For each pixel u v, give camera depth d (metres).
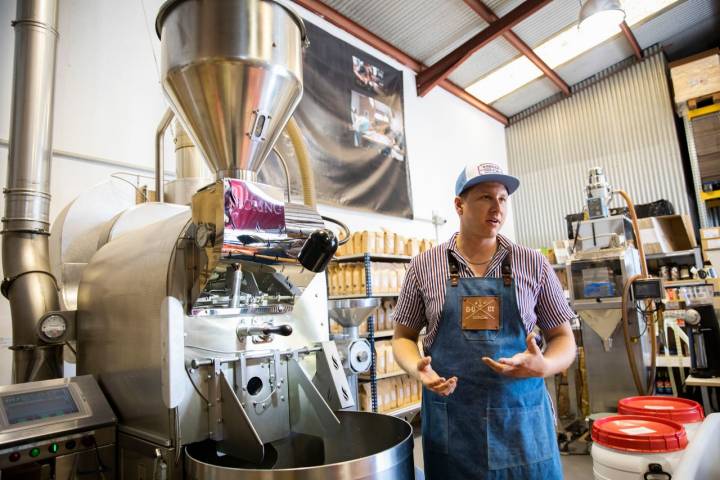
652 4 5.80
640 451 1.53
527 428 1.35
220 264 1.27
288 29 1.38
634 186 6.68
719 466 0.96
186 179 2.20
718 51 5.64
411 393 4.24
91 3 3.16
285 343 1.55
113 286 1.50
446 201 6.19
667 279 4.80
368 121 5.04
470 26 5.62
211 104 1.31
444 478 1.39
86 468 1.31
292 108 1.47
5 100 2.67
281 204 1.29
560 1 5.49
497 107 7.65
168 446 1.20
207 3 1.27
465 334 1.42
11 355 2.49
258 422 1.38
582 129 7.21
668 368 3.89
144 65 3.37
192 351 1.28
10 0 2.79
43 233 1.89
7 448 1.18
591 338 3.19
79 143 2.96
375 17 5.18
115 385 1.44
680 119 6.48
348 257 3.96
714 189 5.54
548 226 7.46
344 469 1.09
